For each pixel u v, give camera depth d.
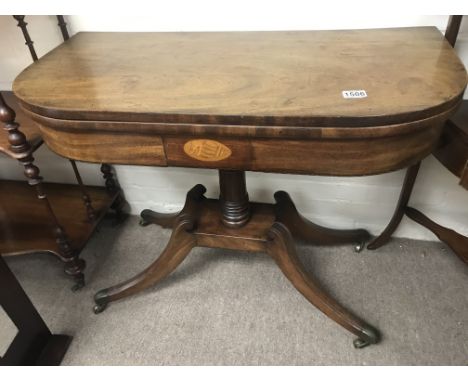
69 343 1.08
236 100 0.66
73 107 0.68
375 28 0.95
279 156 0.68
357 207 1.28
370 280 1.21
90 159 0.75
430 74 0.70
